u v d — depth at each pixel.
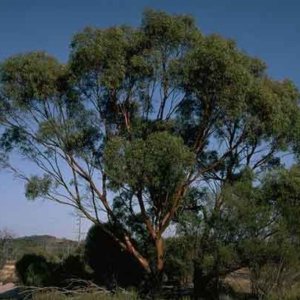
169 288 29.86
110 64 28.02
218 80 27.31
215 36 28.34
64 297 27.80
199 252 26.98
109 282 32.59
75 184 30.30
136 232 31.30
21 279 35.59
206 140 31.92
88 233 34.81
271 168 31.00
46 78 28.91
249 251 24.73
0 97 29.58
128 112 30.58
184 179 28.42
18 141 30.12
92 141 30.56
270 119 28.61
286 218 24.88
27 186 29.36
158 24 28.77
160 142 26.55
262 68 31.86
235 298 26.70
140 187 28.11
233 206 25.95
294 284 24.70
